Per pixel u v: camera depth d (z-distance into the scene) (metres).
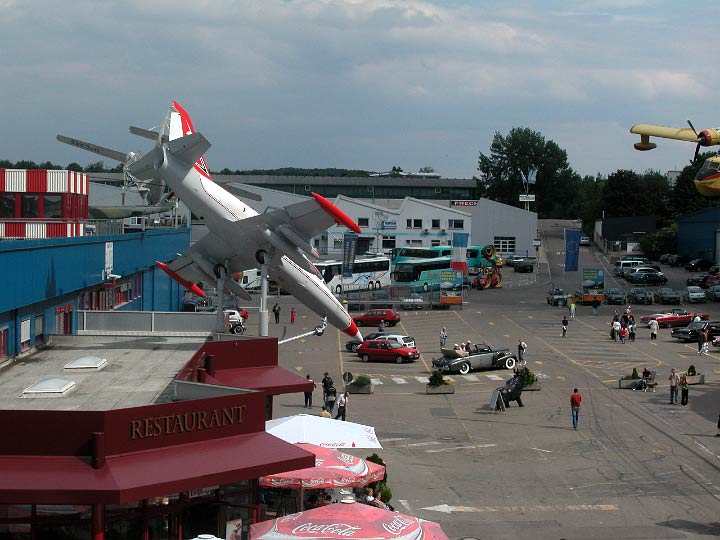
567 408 45.19
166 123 32.97
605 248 150.75
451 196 172.12
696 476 33.12
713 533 27.16
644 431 40.19
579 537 26.73
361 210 126.50
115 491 16.70
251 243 34.06
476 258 124.94
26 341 29.98
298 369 56.94
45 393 23.09
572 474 33.47
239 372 27.70
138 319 34.59
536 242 141.00
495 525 27.78
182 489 17.61
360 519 18.45
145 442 18.88
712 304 89.62
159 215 77.19
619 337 67.75
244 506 20.92
